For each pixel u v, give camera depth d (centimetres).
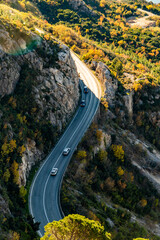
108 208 5550
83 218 3077
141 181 8044
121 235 4747
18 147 4984
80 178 5984
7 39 6159
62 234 2948
